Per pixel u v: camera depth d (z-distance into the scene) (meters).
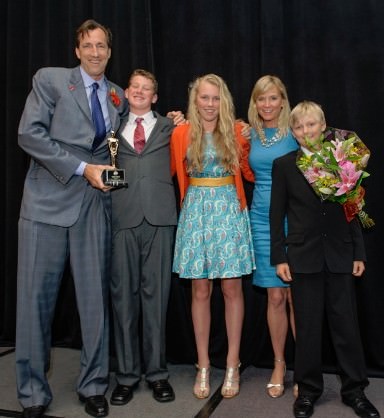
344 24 2.83
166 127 2.60
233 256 2.47
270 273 2.54
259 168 2.58
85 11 3.28
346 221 2.33
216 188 2.53
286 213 2.42
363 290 2.83
